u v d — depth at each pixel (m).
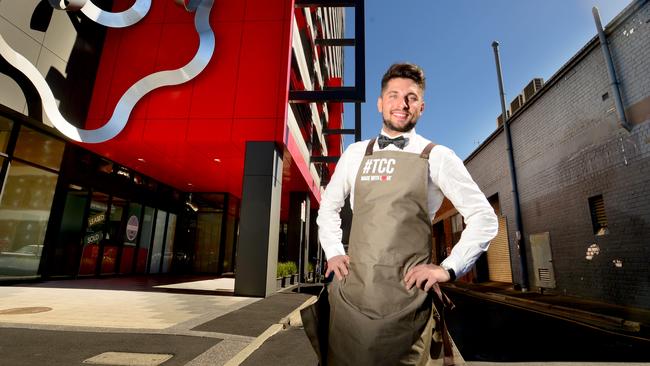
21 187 9.30
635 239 9.21
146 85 10.06
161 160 12.29
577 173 11.76
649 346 5.39
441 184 1.29
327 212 1.48
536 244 14.34
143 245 14.86
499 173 18.53
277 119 9.88
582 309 8.68
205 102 10.05
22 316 5.29
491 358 4.72
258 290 9.19
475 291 15.84
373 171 1.32
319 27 19.55
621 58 9.70
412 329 1.09
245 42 10.40
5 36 8.35
